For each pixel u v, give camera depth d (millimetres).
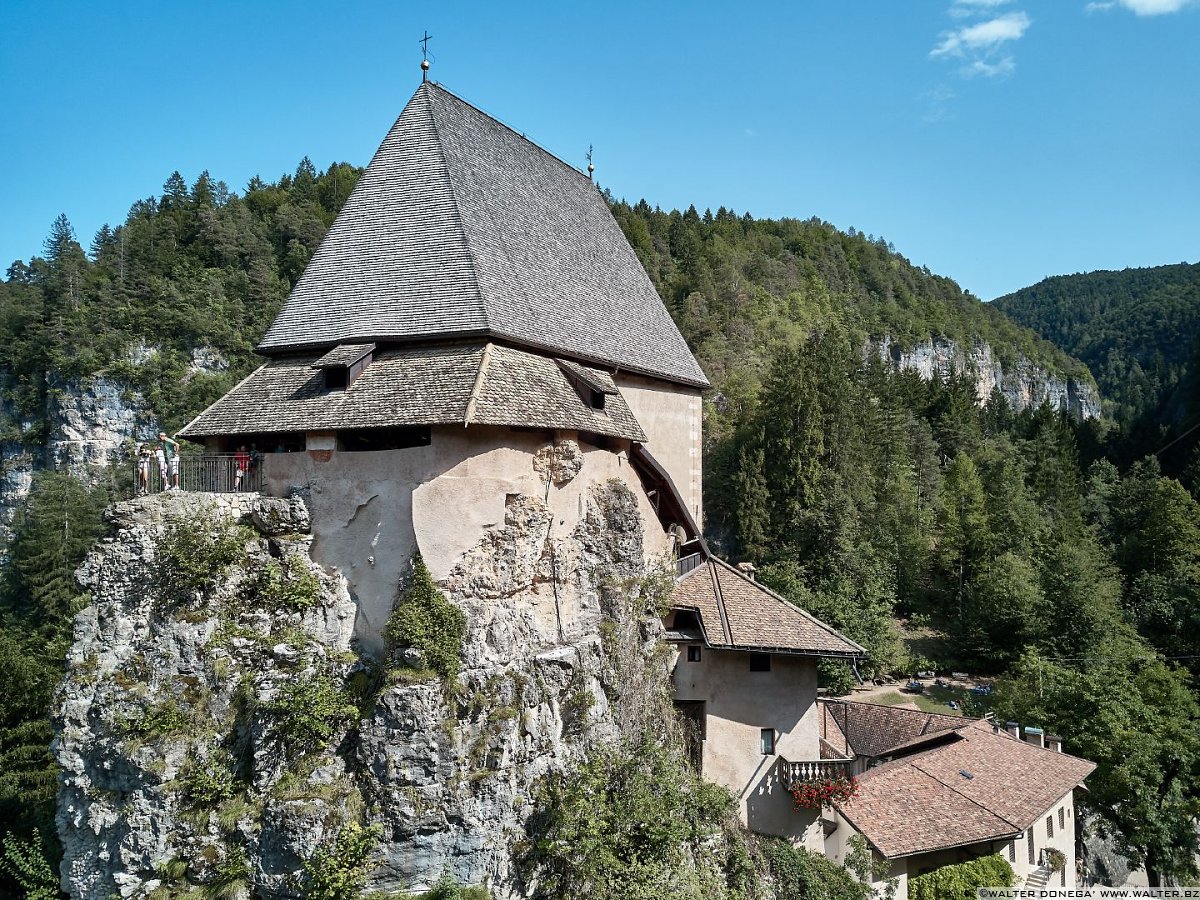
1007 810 30234
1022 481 83688
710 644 26156
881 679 58875
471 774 19250
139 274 124938
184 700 19656
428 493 20953
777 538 65625
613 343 30359
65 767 19859
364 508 21766
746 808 26906
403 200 25891
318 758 19406
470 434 21375
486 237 25625
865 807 28109
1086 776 35875
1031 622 58312
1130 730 38375
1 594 73000
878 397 90250
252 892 18562
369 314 24328
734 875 23984
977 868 27812
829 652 26078
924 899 27172
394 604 21125
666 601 27422
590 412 25094
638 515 26469
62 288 122188
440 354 23062
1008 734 38719
